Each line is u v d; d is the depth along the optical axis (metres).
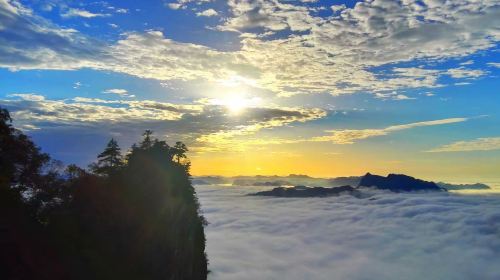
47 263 59.25
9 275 53.16
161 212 92.25
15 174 67.69
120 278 70.00
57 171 74.88
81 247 68.62
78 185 77.19
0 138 64.62
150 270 79.88
